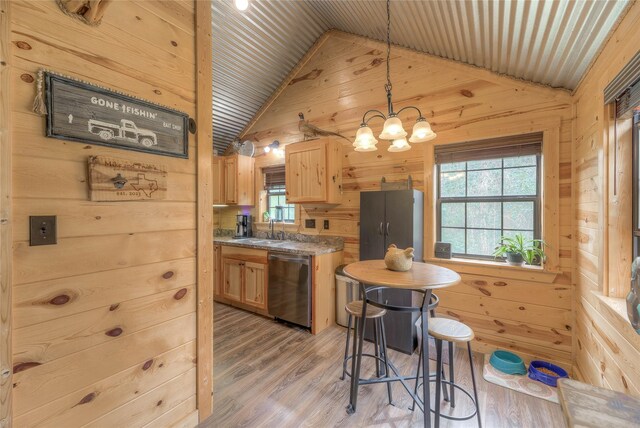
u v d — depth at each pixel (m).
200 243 1.57
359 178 3.20
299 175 3.32
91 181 1.13
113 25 1.20
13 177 0.94
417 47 2.73
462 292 2.55
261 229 4.13
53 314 1.04
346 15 2.87
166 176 1.41
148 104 1.32
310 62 3.59
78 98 1.09
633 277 1.08
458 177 2.67
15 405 0.95
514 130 2.33
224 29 2.93
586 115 1.89
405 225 2.54
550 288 2.22
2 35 0.91
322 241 3.49
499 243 2.49
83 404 1.13
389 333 2.57
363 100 3.15
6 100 0.92
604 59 1.57
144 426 1.33
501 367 2.15
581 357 1.99
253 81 3.63
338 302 3.13
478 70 2.47
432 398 1.88
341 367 2.25
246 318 3.31
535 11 1.54
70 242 1.08
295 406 1.80
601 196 1.60
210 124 1.62
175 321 1.46
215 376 2.12
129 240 1.27
